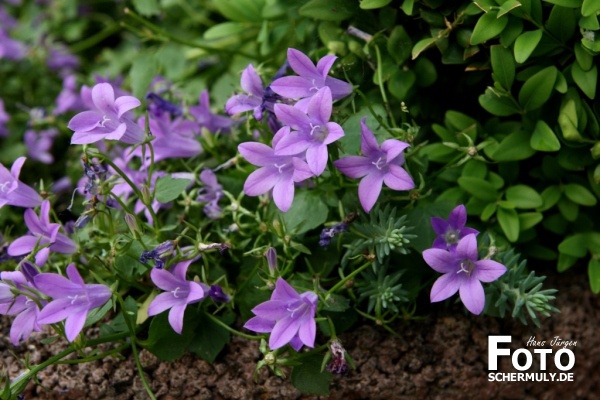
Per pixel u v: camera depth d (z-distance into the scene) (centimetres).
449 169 66
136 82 71
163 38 74
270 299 60
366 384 62
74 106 78
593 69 62
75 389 62
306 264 64
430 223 62
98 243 63
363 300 64
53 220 71
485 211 65
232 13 72
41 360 63
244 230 65
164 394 62
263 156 59
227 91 73
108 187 60
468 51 63
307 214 63
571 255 65
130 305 61
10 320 66
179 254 60
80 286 59
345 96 61
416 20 66
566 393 66
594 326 66
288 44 70
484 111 68
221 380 62
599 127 63
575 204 66
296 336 58
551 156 65
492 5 62
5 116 77
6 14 87
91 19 88
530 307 60
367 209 58
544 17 63
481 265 58
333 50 66
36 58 82
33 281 59
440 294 58
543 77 62
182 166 68
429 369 63
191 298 59
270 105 61
